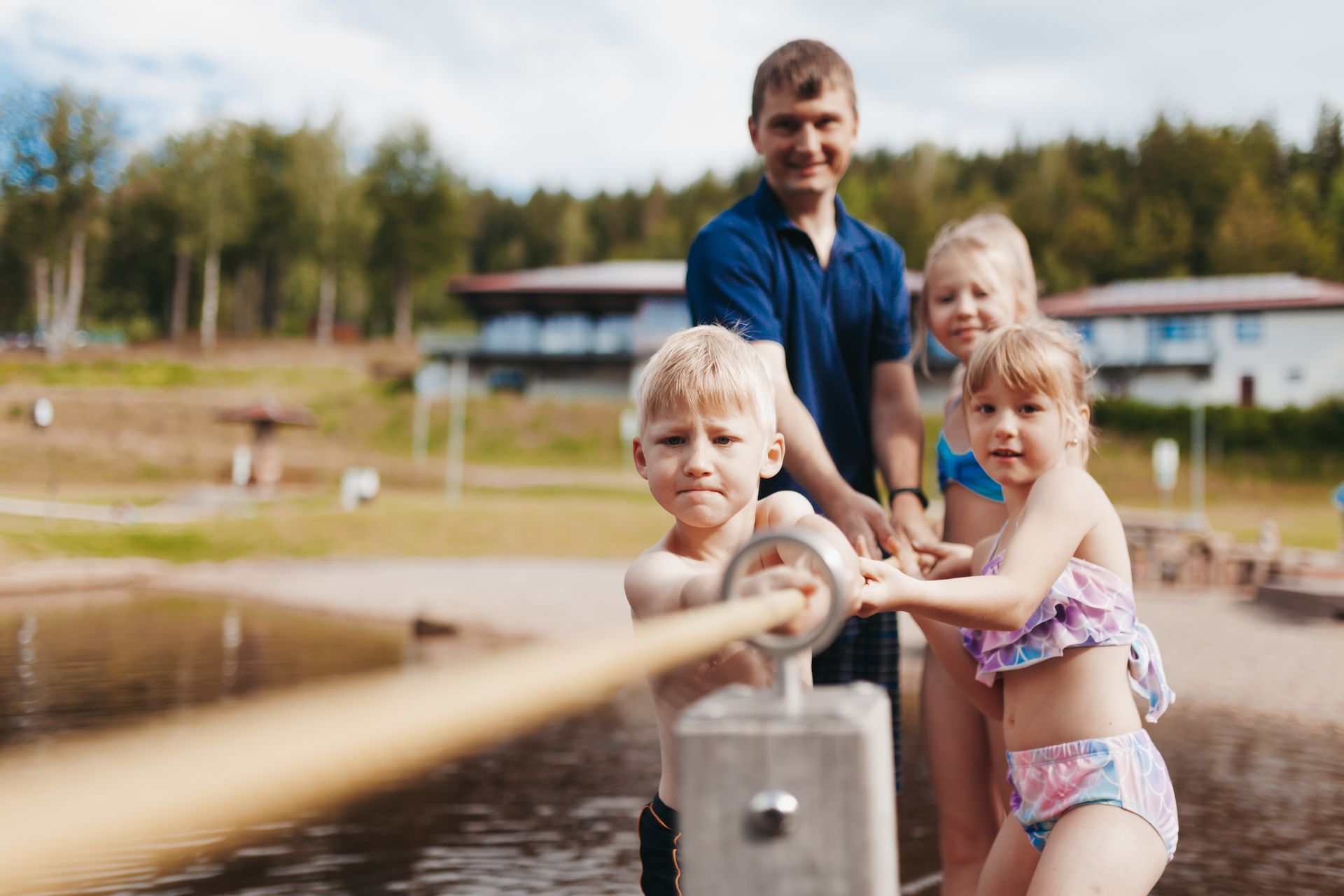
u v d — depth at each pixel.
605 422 48.25
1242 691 8.12
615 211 112.56
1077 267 77.56
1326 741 6.34
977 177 96.31
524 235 111.12
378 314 88.25
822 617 0.87
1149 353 48.81
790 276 2.71
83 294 70.56
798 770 0.74
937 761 2.74
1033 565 1.85
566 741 5.91
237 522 23.64
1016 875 2.07
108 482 38.66
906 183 84.00
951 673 2.21
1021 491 2.23
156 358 61.09
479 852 3.91
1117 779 1.88
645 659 0.47
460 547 22.53
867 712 0.76
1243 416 45.16
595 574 18.36
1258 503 40.56
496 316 56.69
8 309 65.25
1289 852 3.95
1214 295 49.47
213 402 49.91
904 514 2.71
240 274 73.94
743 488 1.59
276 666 9.02
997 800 2.71
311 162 69.50
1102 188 85.75
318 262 71.81
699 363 1.58
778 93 2.74
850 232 2.86
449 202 74.31
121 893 3.30
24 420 44.66
